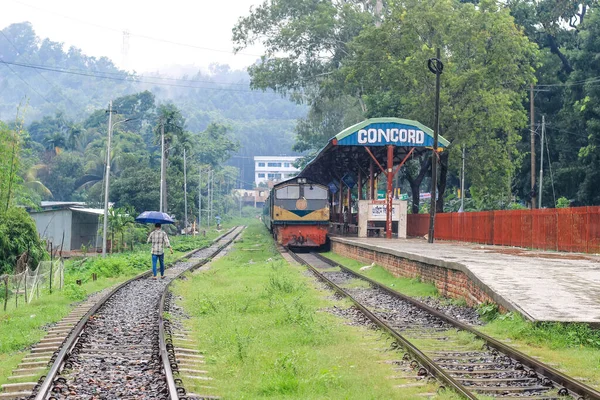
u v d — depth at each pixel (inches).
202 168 4229.8
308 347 441.1
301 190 1549.0
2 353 428.1
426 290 741.9
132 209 1990.7
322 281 882.8
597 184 1977.1
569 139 2197.3
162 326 484.7
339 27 2347.4
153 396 311.4
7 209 1118.4
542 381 333.7
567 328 434.9
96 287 864.9
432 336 471.2
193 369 373.4
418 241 1413.6
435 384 328.2
